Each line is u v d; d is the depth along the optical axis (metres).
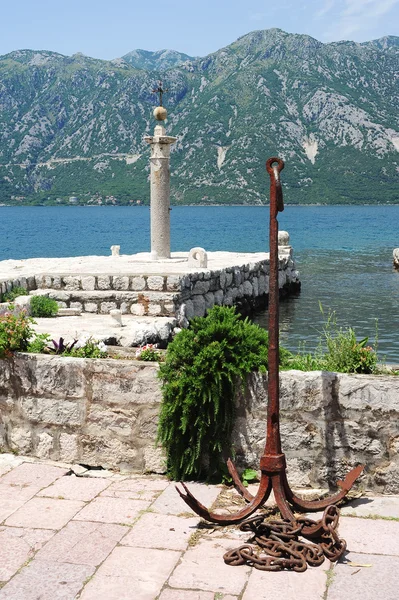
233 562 4.68
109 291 18.16
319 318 22.62
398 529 5.21
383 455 5.89
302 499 5.69
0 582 4.45
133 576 4.52
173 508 5.62
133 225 115.25
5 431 7.00
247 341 6.25
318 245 59.31
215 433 6.18
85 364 6.58
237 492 6.00
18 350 7.14
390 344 18.11
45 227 107.94
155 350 7.81
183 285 18.44
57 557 4.77
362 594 4.29
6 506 5.65
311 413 6.01
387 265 40.41
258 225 105.31
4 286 17.16
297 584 4.43
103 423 6.59
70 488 6.06
